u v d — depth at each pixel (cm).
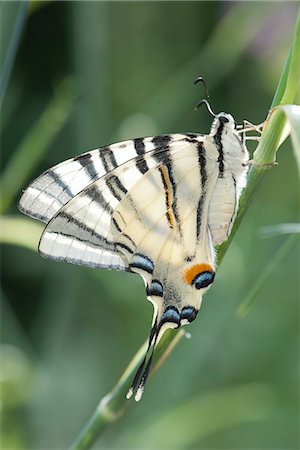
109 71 92
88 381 96
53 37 108
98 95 88
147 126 78
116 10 92
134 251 64
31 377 75
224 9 84
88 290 98
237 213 63
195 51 97
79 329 100
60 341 91
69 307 90
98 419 63
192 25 97
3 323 84
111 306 99
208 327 86
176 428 75
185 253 64
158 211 64
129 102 93
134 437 77
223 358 99
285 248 64
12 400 74
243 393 78
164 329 63
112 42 93
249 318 100
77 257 63
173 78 91
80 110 87
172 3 96
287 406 94
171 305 64
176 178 64
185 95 84
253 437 92
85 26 87
